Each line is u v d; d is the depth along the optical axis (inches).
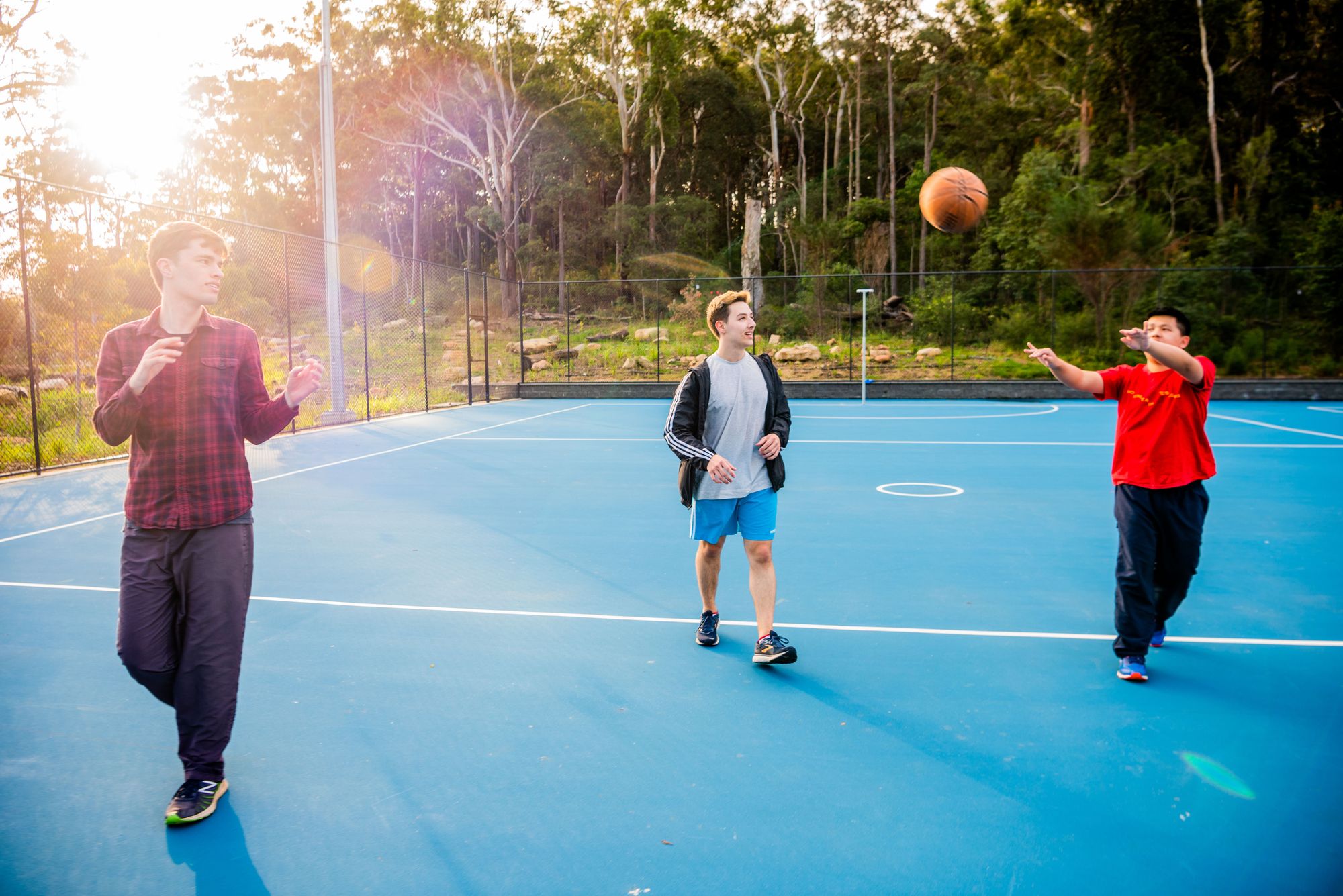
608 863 94.7
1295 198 1239.5
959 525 279.6
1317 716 132.0
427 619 183.9
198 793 106.3
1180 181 1238.9
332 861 95.9
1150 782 112.0
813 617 184.7
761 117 2043.6
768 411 156.9
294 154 1900.8
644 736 126.8
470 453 471.2
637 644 167.9
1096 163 1343.5
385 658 160.1
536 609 191.0
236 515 108.4
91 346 606.2
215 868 94.9
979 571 221.3
